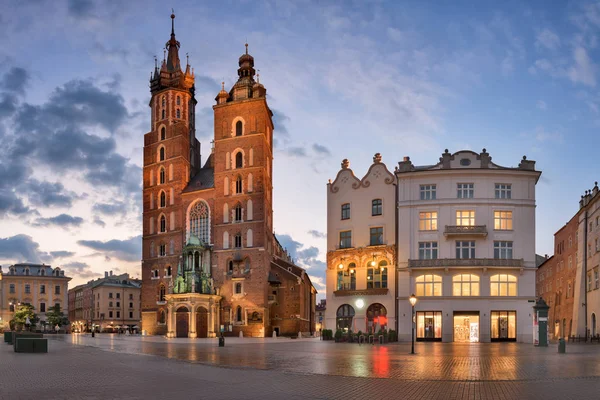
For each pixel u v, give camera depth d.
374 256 72.81
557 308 93.81
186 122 123.06
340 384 23.27
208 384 23.33
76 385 22.78
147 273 119.19
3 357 38.06
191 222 116.56
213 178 118.88
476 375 26.22
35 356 39.47
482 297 67.88
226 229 110.94
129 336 104.94
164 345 59.25
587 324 75.75
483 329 67.38
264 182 110.62
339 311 74.31
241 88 114.56
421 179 71.31
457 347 51.97
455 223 69.75
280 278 110.31
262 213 108.69
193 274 101.38
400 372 27.62
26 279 176.12
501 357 37.44
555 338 94.25
